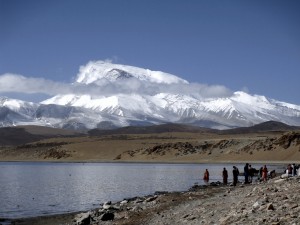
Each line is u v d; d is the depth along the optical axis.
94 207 49.19
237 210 26.03
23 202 54.69
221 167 144.00
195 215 28.61
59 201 55.59
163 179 90.38
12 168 163.88
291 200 26.03
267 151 179.12
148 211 35.53
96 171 131.88
